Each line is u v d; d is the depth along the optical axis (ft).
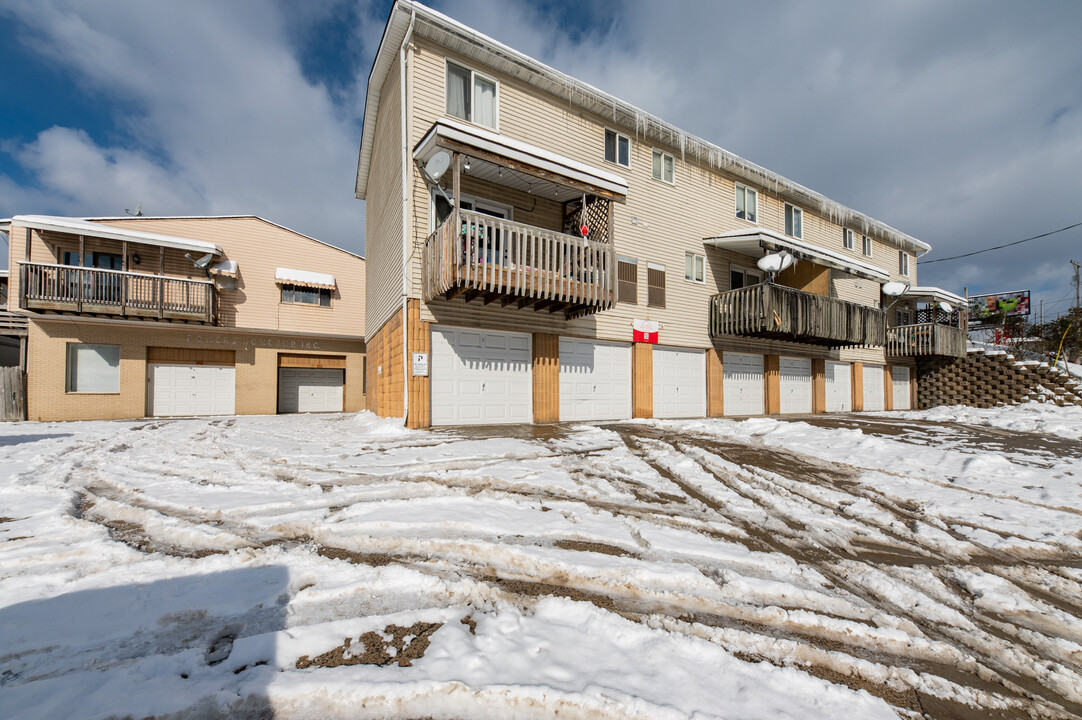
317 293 61.31
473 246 28.68
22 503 14.10
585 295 32.60
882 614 9.02
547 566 10.09
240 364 57.16
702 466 20.42
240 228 56.75
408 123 31.58
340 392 66.23
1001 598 9.76
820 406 57.77
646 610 8.57
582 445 24.62
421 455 21.16
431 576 9.33
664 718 5.91
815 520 14.20
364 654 6.92
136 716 5.62
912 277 75.66
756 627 8.23
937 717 6.35
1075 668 7.68
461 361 33.35
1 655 6.71
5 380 45.50
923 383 71.05
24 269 43.68
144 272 51.03
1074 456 22.75
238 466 19.38
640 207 43.70
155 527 12.07
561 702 6.07
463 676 6.46
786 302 46.03
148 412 52.26
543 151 30.89
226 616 7.91
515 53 34.50
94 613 7.91
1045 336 88.74
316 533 11.69
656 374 44.42
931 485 17.80
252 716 5.73
